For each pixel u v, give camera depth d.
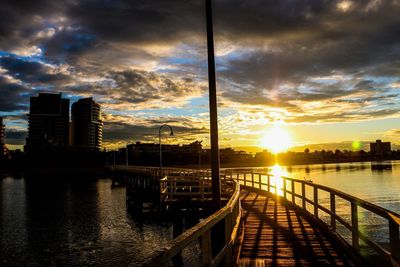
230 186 26.33
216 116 10.88
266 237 10.85
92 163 192.38
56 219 35.25
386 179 86.25
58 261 21.38
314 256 8.70
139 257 21.97
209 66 11.00
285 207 17.59
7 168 177.38
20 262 21.31
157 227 30.42
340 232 25.06
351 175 106.81
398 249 5.29
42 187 77.56
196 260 20.84
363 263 7.33
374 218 30.67
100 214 37.66
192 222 26.16
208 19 11.16
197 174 32.66
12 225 32.41
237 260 7.90
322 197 48.84
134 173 51.53
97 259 21.69
